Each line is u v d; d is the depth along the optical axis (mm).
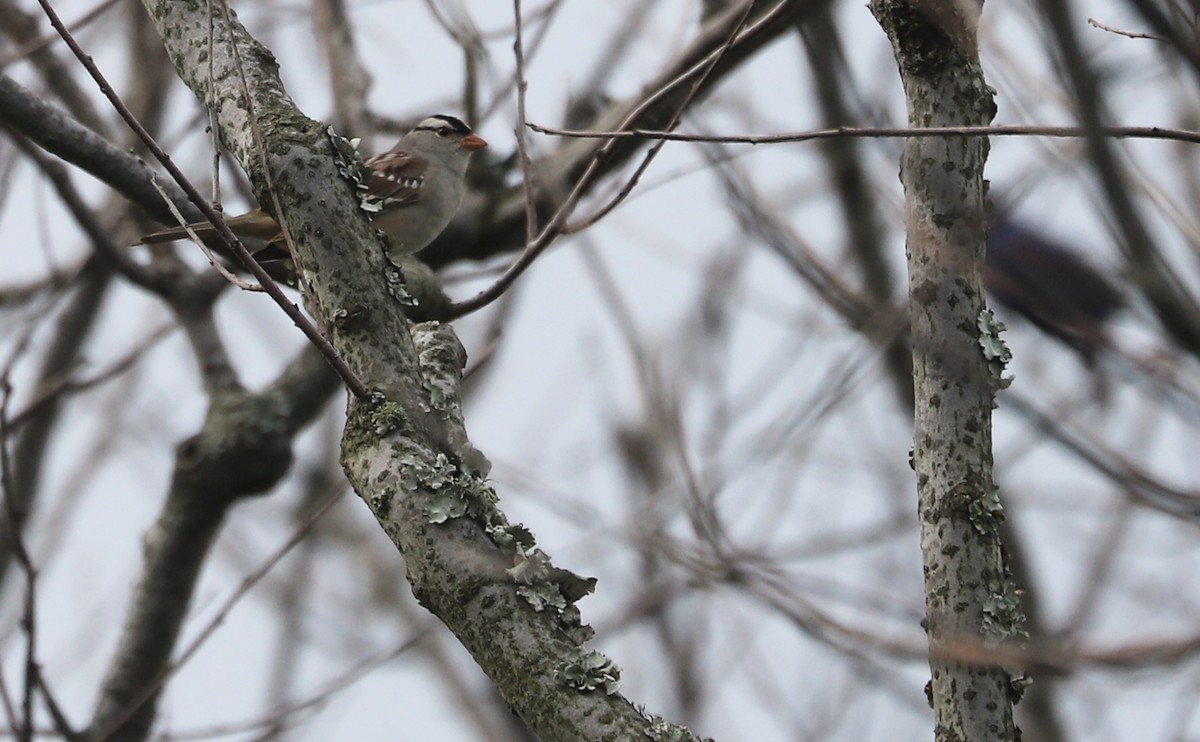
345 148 6453
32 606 9500
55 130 8977
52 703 10016
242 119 6559
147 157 12438
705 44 10836
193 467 11242
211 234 10094
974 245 5957
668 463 9969
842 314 9438
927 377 5930
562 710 5309
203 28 6926
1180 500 5688
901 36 6129
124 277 11672
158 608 11344
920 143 6066
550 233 8945
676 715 10930
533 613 5520
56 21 6238
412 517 5699
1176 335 4680
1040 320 5871
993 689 5578
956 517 5773
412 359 6164
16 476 12445
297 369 11539
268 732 10469
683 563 9570
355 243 6246
